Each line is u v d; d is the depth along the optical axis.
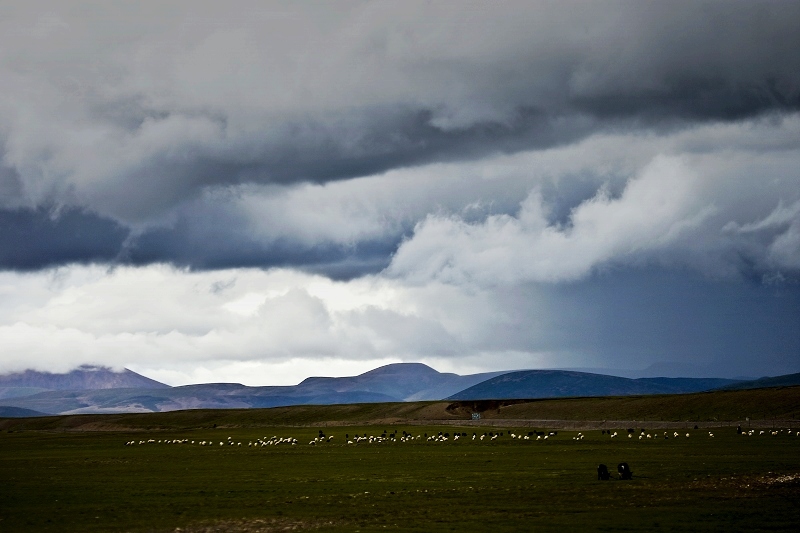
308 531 117.62
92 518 133.12
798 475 172.12
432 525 119.44
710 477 171.50
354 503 145.38
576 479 175.75
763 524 114.75
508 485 167.62
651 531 111.06
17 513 139.62
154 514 136.25
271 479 191.50
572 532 111.25
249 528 122.00
